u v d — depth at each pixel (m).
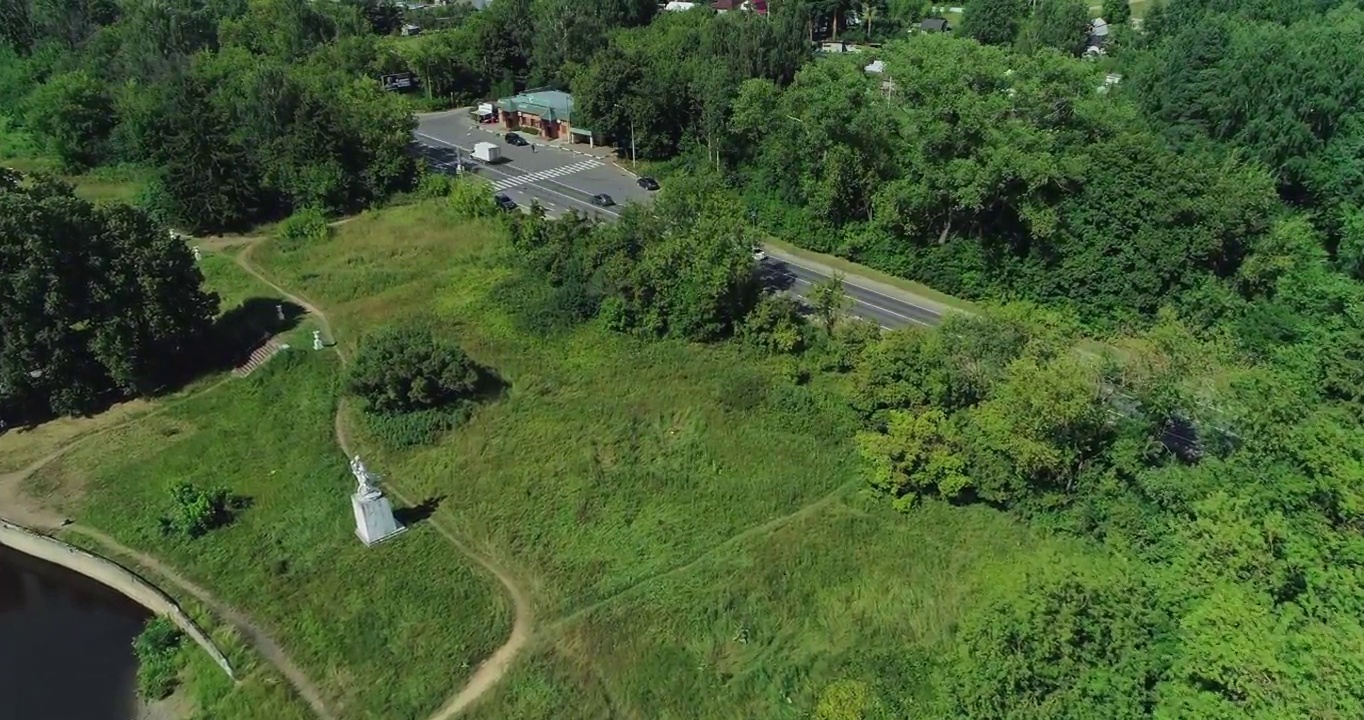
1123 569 40.78
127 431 62.12
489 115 127.69
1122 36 126.75
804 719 39.00
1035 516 49.50
